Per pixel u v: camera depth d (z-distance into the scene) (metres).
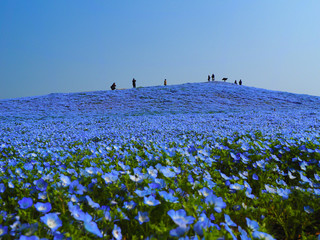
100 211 1.97
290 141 5.62
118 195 2.42
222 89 39.47
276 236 2.47
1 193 2.58
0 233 1.61
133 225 2.00
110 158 4.62
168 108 29.70
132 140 8.35
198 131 12.20
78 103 33.22
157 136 10.70
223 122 17.56
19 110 29.33
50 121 21.38
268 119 18.77
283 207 2.72
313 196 2.81
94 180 2.68
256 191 3.65
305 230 2.55
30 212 1.93
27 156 4.92
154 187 2.36
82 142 8.88
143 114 26.53
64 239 1.54
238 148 5.19
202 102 32.44
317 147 5.03
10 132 14.44
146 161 3.97
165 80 46.72
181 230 1.40
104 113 27.81
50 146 8.07
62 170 3.41
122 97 35.88
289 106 31.08
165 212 2.02
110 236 1.94
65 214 1.83
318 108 29.41
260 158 4.60
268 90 41.34
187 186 2.51
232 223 1.82
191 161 3.78
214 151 5.27
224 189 2.78
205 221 1.61
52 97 36.03
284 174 4.15
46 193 2.32
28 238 1.35
